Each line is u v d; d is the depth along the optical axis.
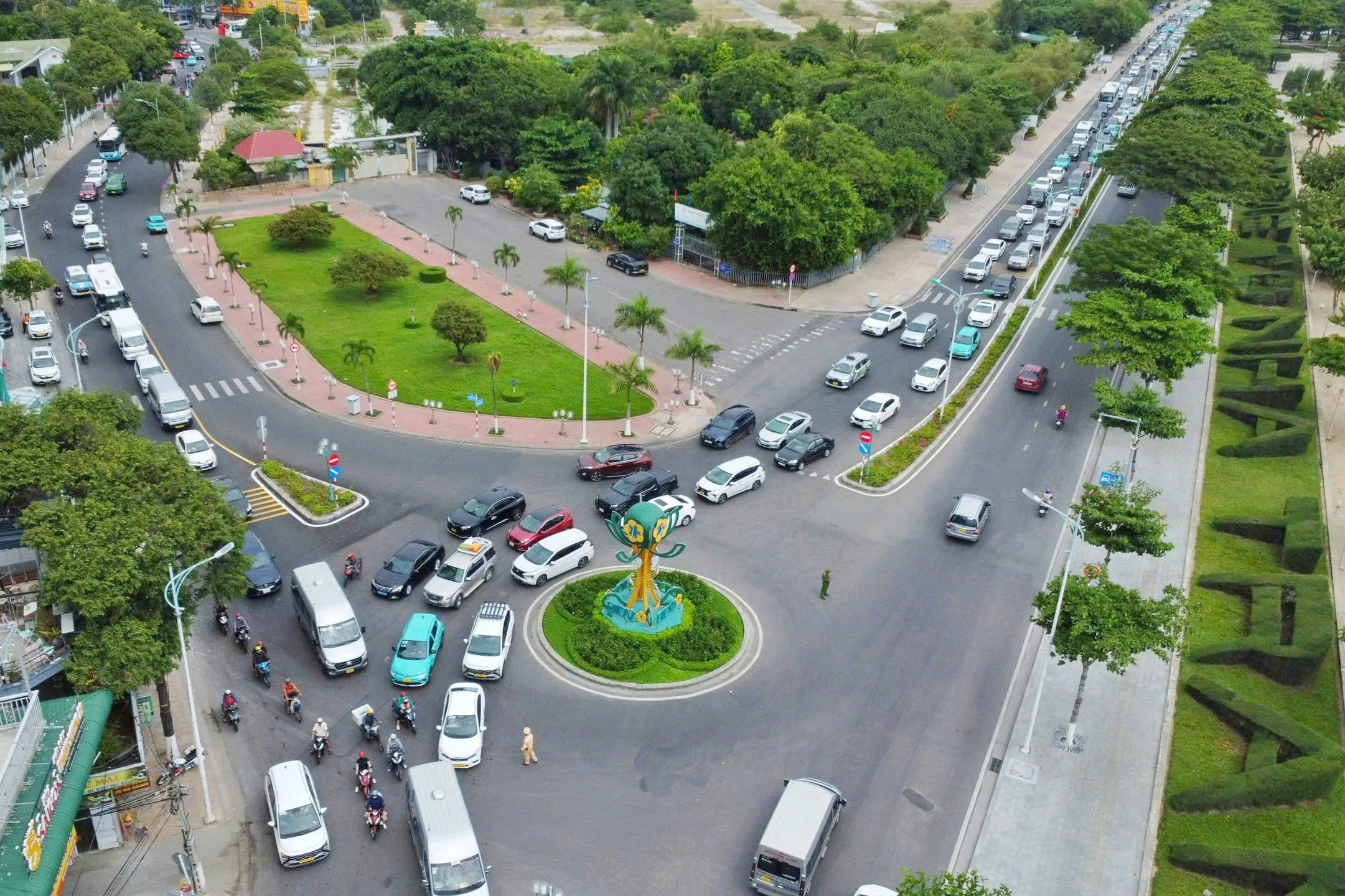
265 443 58.25
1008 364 77.25
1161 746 40.41
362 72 144.75
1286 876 33.28
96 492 37.97
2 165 108.25
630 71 120.62
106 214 103.50
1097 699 43.06
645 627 45.78
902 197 102.06
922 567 51.94
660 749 39.53
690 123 105.31
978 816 37.00
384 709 41.47
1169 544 45.88
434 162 125.19
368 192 115.62
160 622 36.25
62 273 87.19
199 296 83.81
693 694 42.56
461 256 95.62
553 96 122.44
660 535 45.47
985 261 94.31
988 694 43.19
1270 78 177.38
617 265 93.38
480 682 42.66
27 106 109.62
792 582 50.16
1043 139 150.38
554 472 60.00
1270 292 87.69
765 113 136.62
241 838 35.25
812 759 39.28
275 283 87.25
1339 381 74.94
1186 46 198.88
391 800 36.91
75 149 128.75
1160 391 72.75
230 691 41.25
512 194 112.69
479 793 37.03
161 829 35.47
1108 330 65.06
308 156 118.62
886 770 38.88
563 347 76.88
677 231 96.12
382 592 47.91
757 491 58.69
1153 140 100.69
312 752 38.53
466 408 67.06
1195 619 41.81
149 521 36.97
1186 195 98.00
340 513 54.88
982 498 55.62
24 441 39.91
